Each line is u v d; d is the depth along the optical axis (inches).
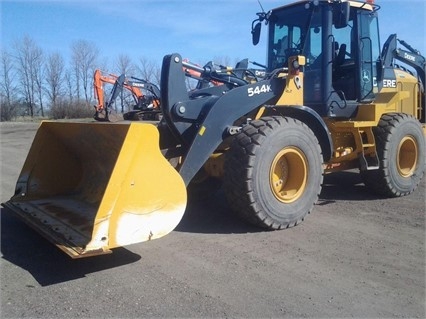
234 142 186.4
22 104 1764.3
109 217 138.6
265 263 153.9
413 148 261.7
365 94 248.2
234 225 197.3
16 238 176.1
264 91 203.8
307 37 235.3
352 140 245.3
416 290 135.0
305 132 196.2
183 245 171.2
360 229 193.6
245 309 121.9
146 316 117.6
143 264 152.2
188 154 182.1
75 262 153.2
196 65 212.1
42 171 202.1
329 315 119.5
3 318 116.1
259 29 262.7
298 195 196.2
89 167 203.0
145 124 147.3
